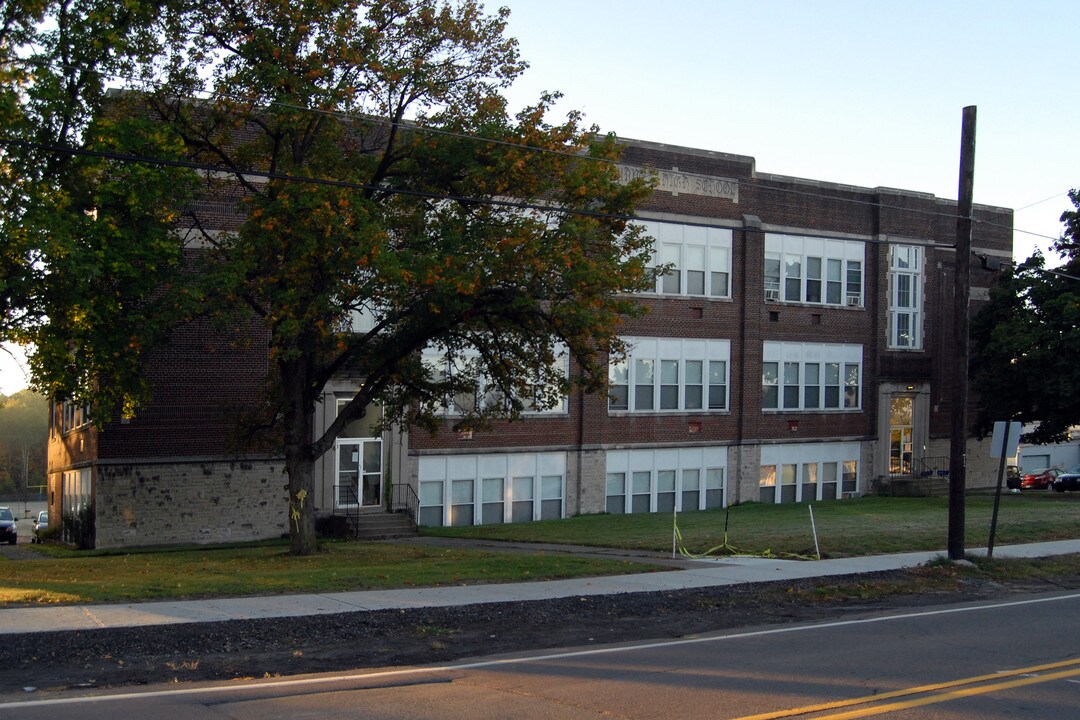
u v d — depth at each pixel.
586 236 20.25
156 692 9.48
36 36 19.16
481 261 19.73
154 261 18.81
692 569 19.36
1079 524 28.72
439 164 21.55
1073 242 40.84
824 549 22.64
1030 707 9.19
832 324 42.50
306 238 18.50
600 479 36.81
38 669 10.34
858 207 43.28
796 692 9.70
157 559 22.83
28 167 18.36
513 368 22.72
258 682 10.01
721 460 39.72
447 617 13.89
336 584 16.16
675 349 38.41
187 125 21.55
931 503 38.44
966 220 21.09
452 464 33.94
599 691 9.69
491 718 8.59
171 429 28.66
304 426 22.66
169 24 20.38
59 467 39.78
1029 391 40.50
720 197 39.31
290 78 19.72
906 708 9.09
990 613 15.28
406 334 21.44
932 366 45.12
